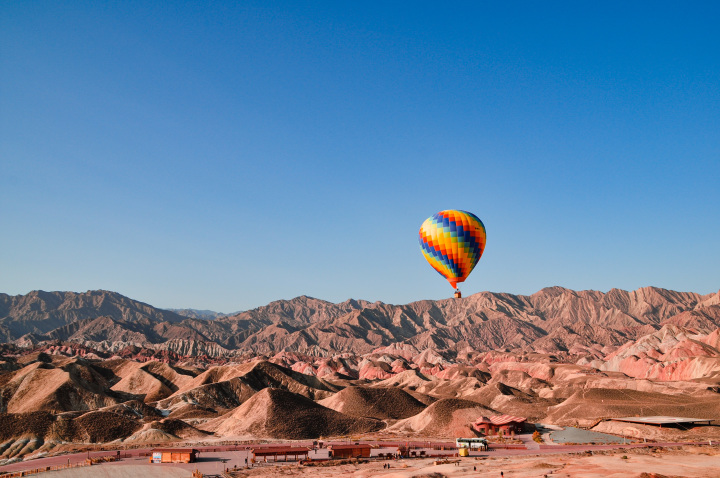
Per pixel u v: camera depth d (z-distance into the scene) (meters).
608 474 84.25
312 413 178.62
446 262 128.75
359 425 177.12
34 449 146.75
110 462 120.75
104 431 159.50
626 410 177.88
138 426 165.62
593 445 129.75
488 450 126.75
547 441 138.88
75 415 177.38
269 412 174.12
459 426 164.00
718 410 167.12
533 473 88.81
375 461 116.06
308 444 147.62
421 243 132.62
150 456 127.69
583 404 190.75
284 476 99.62
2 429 154.00
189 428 167.62
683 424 145.88
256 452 120.00
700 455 107.56
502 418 161.62
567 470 90.25
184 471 109.75
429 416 174.25
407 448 123.12
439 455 121.44
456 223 126.06
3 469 117.00
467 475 90.44
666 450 114.88
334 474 99.44
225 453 132.00
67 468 114.31
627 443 130.88
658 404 184.88
